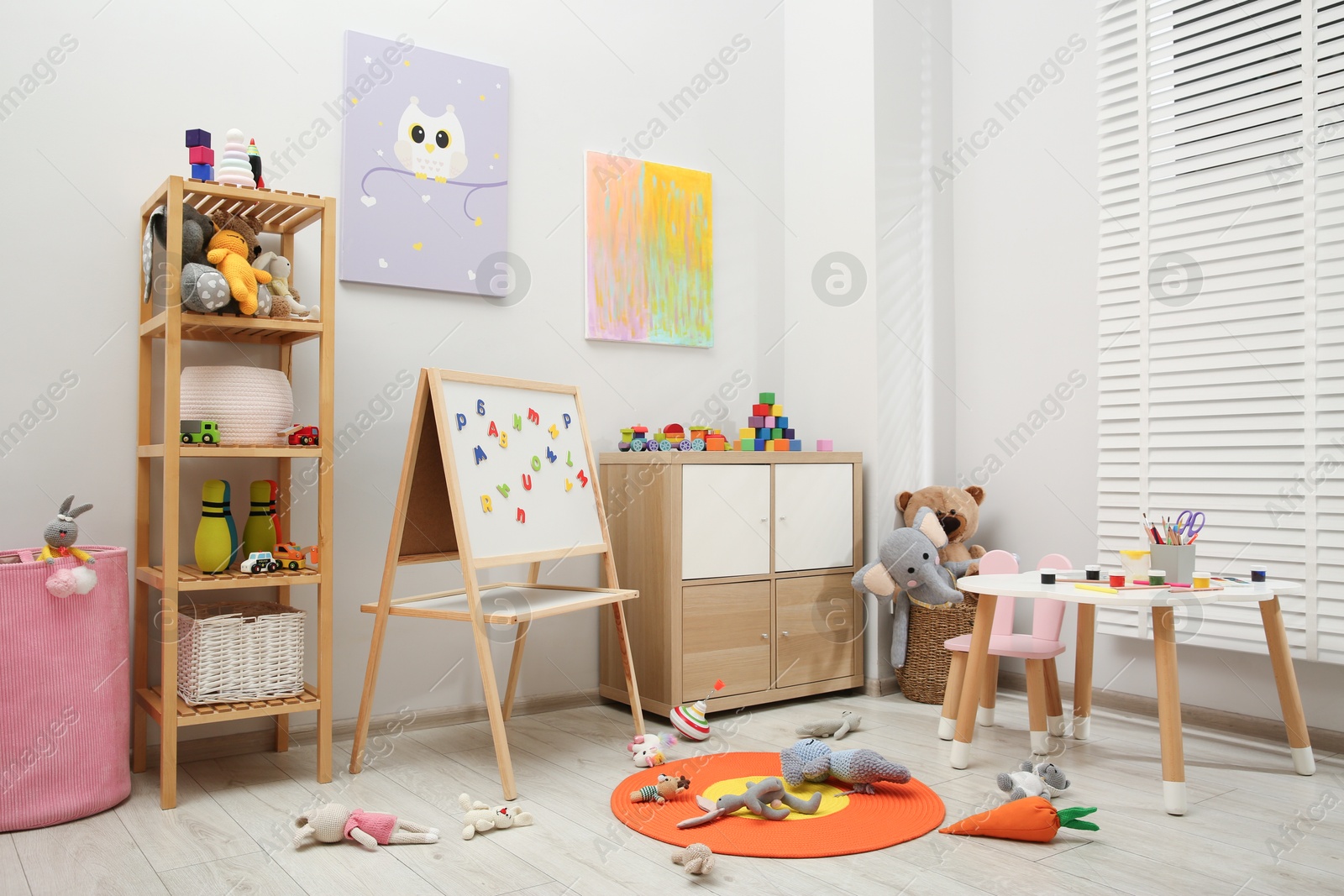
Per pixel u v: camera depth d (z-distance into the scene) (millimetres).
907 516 3004
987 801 1935
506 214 2736
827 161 3246
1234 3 2496
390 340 2541
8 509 2045
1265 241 2432
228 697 2020
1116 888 1518
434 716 2578
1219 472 2492
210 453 1946
